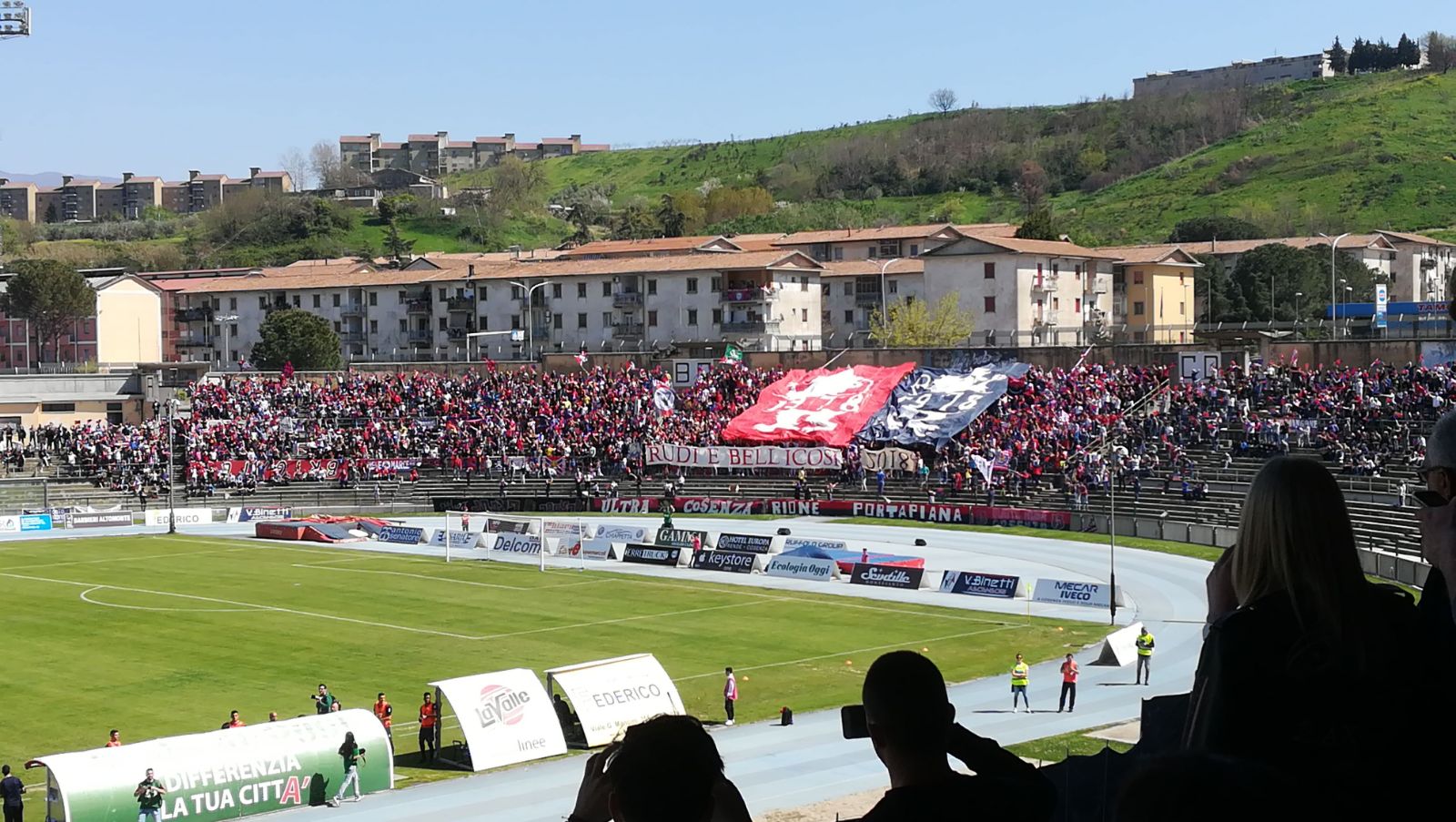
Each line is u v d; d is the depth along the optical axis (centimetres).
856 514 13988
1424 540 893
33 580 10788
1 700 6856
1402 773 732
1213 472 12838
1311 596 755
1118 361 15300
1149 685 7094
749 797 5181
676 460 15362
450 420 16825
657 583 10719
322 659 7850
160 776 4950
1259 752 748
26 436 17025
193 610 9425
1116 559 11112
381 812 5222
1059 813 2977
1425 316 16600
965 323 18688
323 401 17438
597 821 788
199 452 16225
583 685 6206
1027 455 13762
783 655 7994
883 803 834
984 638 8425
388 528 13450
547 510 15000
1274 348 14625
